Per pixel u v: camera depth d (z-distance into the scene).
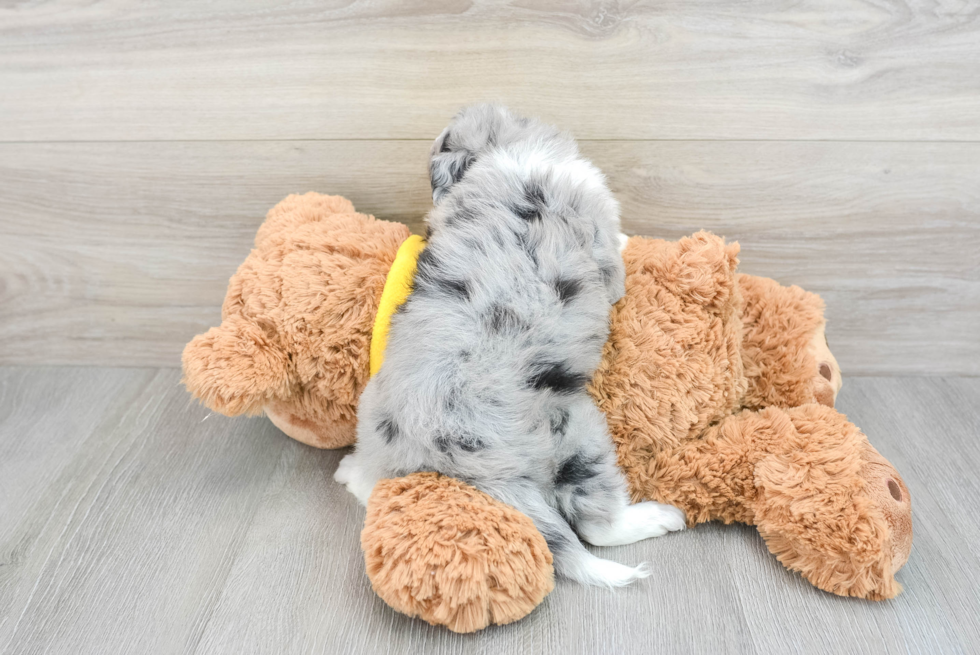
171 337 1.44
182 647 0.89
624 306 1.03
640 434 1.03
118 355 1.46
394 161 1.24
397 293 0.98
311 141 1.23
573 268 0.90
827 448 0.98
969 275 1.32
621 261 1.00
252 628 0.91
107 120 1.21
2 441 1.25
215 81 1.18
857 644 0.89
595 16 1.11
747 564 1.00
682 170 1.24
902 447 1.24
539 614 0.93
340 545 1.04
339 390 1.05
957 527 1.08
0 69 1.17
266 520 1.08
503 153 0.97
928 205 1.25
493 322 0.87
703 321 1.03
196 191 1.28
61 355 1.46
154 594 0.96
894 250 1.30
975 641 0.90
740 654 0.88
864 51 1.13
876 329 1.38
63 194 1.29
